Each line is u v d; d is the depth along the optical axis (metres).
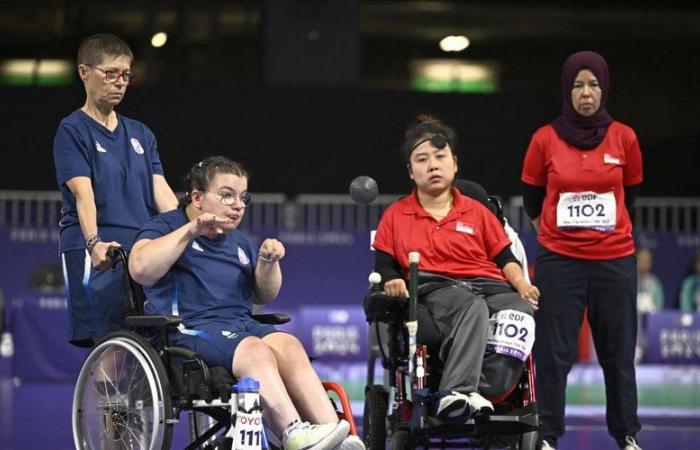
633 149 8.22
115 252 6.49
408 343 6.94
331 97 19.81
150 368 5.95
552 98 19.97
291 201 18.45
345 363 16.58
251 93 19.69
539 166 8.31
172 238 6.23
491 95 19.88
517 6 24.25
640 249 18.52
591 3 24.25
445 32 24.48
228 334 6.28
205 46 22.14
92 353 6.28
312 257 17.98
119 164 7.26
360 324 16.61
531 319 6.80
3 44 22.44
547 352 8.16
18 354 16.08
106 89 7.16
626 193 8.38
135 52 22.17
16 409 12.05
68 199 7.18
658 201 18.98
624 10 24.28
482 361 6.72
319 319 16.58
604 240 8.10
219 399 6.11
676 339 17.34
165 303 6.48
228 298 6.57
